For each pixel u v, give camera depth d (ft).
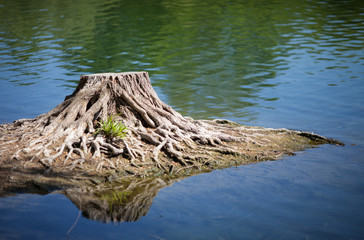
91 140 23.70
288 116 33.30
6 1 122.83
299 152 25.50
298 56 55.77
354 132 29.35
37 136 24.02
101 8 106.93
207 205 18.49
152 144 24.53
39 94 40.47
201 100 38.01
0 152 22.22
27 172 20.75
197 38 69.26
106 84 26.37
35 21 89.25
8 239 15.46
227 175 22.00
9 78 46.80
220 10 100.89
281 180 21.20
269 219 17.16
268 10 100.12
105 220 17.08
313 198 19.10
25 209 17.80
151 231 16.22
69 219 17.10
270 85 42.68
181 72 48.67
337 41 65.00
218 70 49.34
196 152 24.34
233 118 32.91
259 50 59.98
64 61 55.11
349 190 19.90
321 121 31.94
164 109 27.53
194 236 15.84
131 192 19.88
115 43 66.64
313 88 41.09
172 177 21.84
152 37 70.85
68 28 80.64
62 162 21.88
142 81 27.37
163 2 116.37
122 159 22.89
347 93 39.04
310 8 102.42
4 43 68.18
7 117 33.47
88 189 19.94
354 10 97.60
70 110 25.41
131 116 26.37
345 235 15.88
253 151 25.21
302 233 16.05
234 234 15.99
